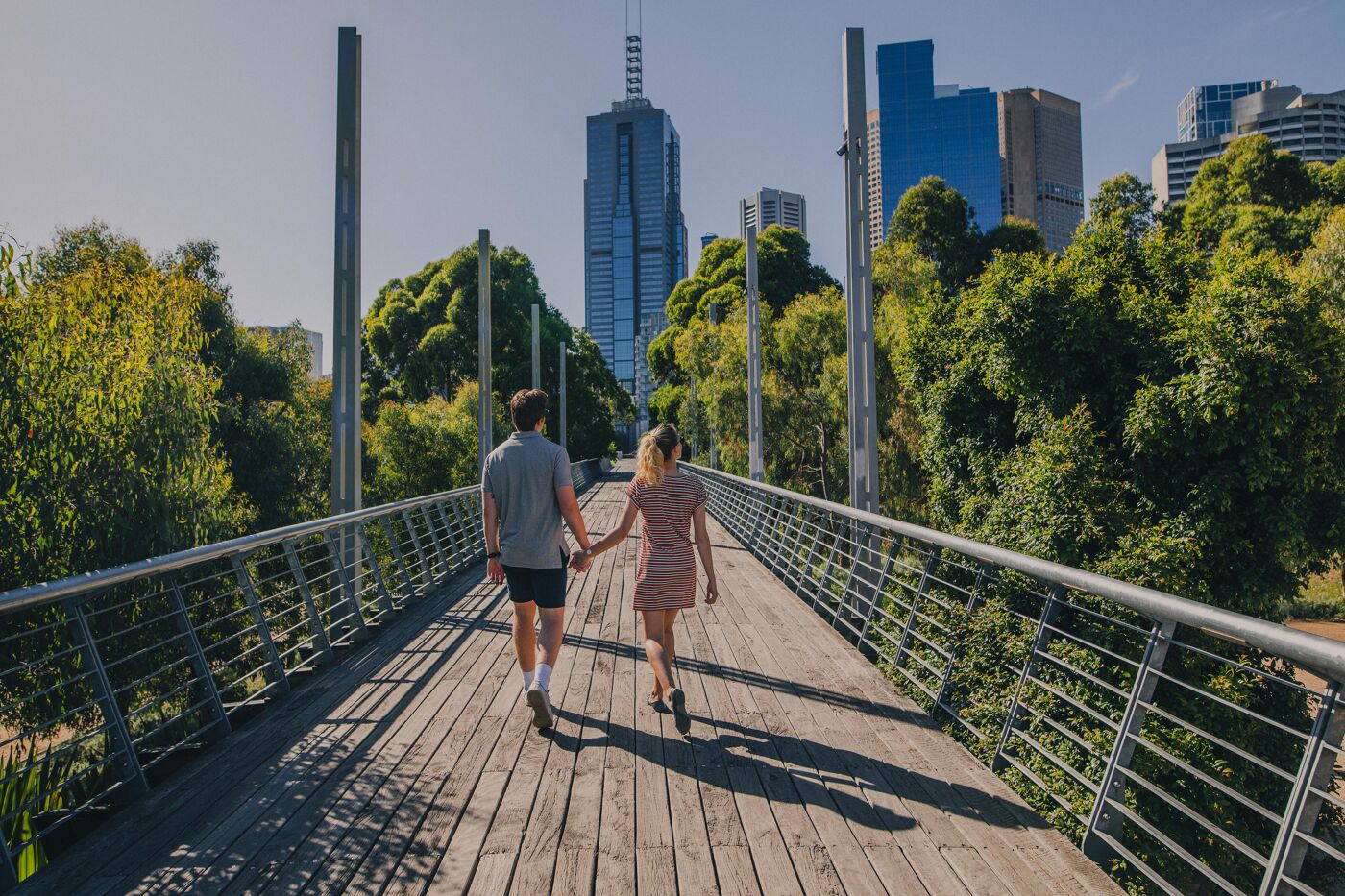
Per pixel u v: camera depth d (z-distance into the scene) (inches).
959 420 645.3
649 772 163.9
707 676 240.2
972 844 132.0
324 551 649.0
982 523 597.0
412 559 517.0
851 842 132.9
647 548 189.9
